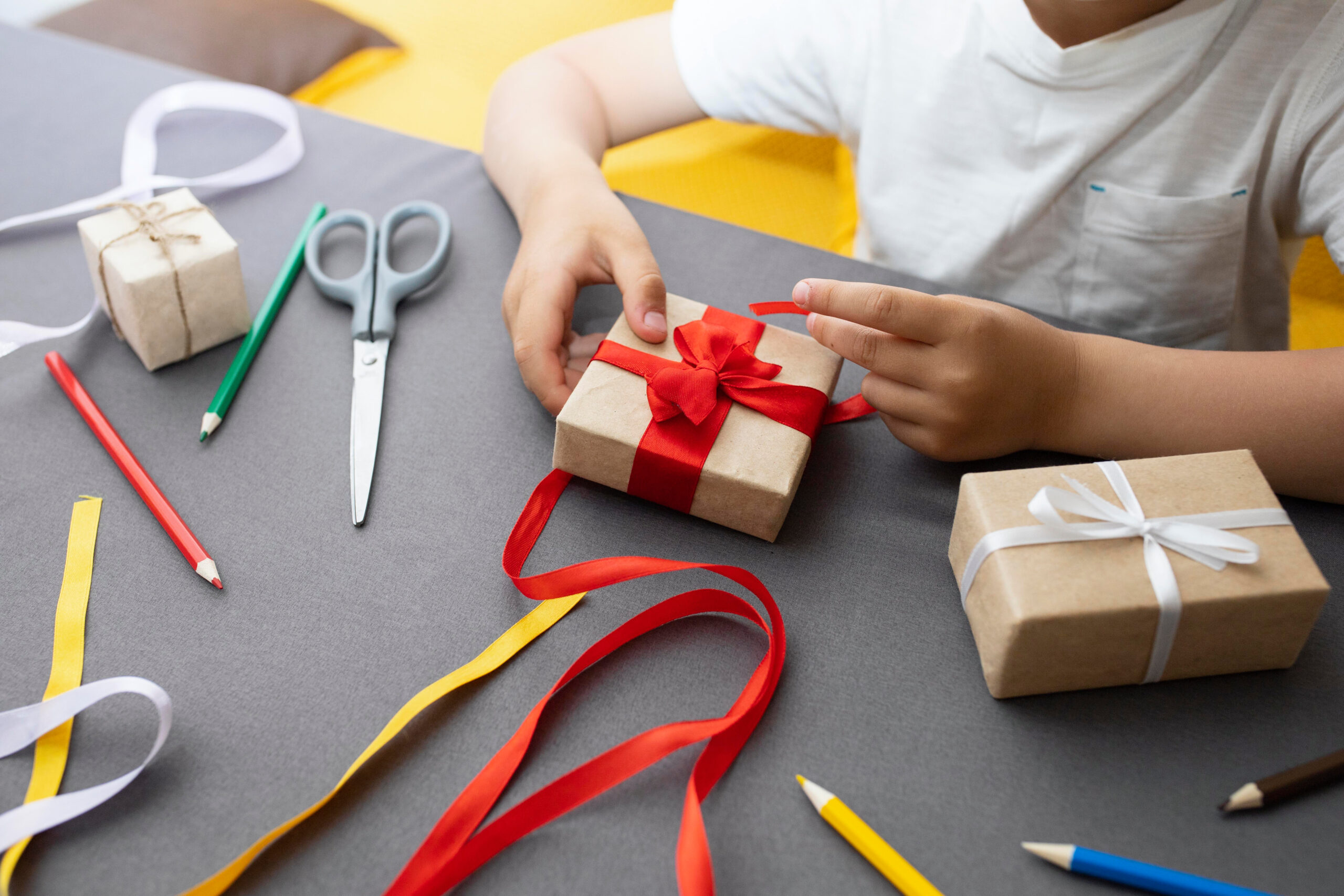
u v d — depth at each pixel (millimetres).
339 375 648
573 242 676
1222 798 466
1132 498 510
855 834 436
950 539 568
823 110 966
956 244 913
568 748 470
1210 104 782
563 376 615
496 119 859
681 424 549
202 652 496
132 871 421
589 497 580
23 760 457
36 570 529
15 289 686
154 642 500
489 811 445
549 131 817
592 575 522
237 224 755
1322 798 465
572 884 425
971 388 574
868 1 891
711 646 518
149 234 619
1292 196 805
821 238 1262
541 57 938
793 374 585
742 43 940
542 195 736
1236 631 482
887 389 595
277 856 426
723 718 472
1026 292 916
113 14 1392
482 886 422
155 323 615
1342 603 545
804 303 593
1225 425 603
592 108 906
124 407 616
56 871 419
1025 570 476
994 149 877
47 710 453
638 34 979
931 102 889
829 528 573
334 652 498
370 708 478
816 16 914
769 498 530
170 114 854
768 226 1274
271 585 526
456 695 487
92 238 614
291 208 774
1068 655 478
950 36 863
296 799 446
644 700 491
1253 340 942
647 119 967
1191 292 849
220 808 441
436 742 469
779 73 945
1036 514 486
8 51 896
